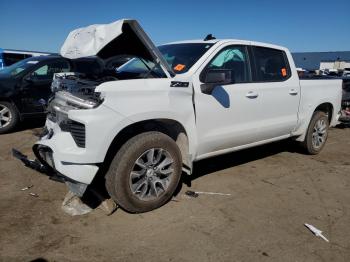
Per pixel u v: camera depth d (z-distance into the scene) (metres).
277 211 3.87
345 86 8.77
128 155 3.41
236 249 3.10
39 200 3.88
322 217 3.77
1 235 3.15
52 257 2.87
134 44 3.77
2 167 4.88
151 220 3.53
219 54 4.32
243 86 4.54
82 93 3.44
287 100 5.21
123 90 3.34
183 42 4.83
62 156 3.31
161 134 3.65
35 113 7.35
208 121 4.10
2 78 6.97
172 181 3.80
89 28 3.86
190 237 3.25
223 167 5.25
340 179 4.98
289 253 3.07
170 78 3.73
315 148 6.07
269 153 6.12
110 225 3.40
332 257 3.04
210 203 3.98
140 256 2.94
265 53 5.01
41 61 7.41
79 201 3.76
